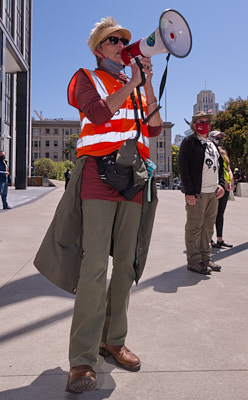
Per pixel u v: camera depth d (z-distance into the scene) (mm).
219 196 3805
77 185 1743
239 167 27516
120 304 1877
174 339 2164
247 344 2115
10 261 4031
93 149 1727
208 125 3871
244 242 5559
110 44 1836
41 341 2107
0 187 9602
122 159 1691
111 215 1723
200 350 2027
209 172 3779
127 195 1708
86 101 1631
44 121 73188
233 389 1641
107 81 1791
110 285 1901
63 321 2396
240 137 26125
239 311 2646
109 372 1786
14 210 9484
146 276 3578
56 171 48906
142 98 2004
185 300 2869
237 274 3729
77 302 1654
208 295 3008
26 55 37719
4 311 2561
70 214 1747
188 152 3797
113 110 1598
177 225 7328
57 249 1774
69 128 73812
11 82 33312
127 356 1834
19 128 21641
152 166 1875
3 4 27875
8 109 32719
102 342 1954
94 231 1675
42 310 2584
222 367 1840
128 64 1691
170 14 1505
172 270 3828
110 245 1854
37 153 73438
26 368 1806
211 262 3916
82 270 1667
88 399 1552
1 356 1926
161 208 10852
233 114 28312
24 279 3348
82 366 1583
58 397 1565
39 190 21625
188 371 1798
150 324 2383
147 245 1918
